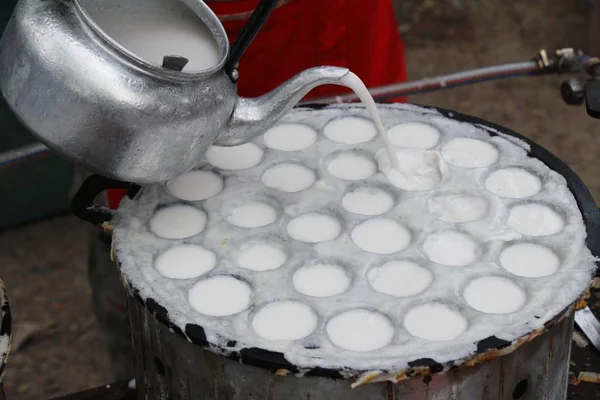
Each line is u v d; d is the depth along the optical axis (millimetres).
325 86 1892
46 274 2418
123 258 1471
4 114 2238
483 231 1506
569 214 1512
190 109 1419
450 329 1415
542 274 1460
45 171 2494
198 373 1399
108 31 1467
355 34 1870
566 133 3004
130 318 1477
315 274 1477
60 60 1394
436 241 1508
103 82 1393
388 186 1571
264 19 1435
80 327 2262
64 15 1403
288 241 1507
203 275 1471
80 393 1587
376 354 1367
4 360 1360
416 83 1731
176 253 1497
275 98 1480
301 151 1622
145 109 1401
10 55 1424
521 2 3730
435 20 3625
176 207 1551
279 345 1372
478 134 1625
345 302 1440
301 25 1826
